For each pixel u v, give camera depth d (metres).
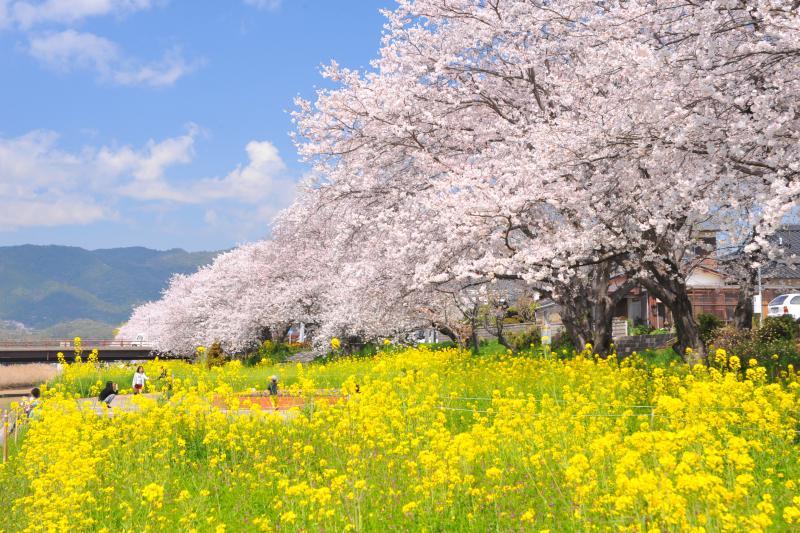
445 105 16.89
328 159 18.14
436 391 12.86
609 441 6.56
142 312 68.50
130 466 10.14
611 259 13.79
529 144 15.08
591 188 12.21
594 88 14.05
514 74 16.39
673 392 11.14
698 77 9.94
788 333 17.53
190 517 7.60
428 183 16.97
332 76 17.64
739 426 8.57
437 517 6.91
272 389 16.48
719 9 10.06
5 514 9.04
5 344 57.75
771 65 9.98
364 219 17.28
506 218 13.74
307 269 32.91
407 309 22.08
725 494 4.99
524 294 25.16
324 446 10.36
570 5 14.30
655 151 10.60
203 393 12.85
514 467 7.91
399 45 17.30
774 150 10.08
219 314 36.97
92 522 7.97
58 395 14.09
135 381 21.14
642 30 12.47
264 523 7.15
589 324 17.62
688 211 11.34
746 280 17.03
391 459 8.77
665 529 5.09
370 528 6.98
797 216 10.49
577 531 5.92
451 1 16.45
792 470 7.17
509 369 14.38
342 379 18.06
